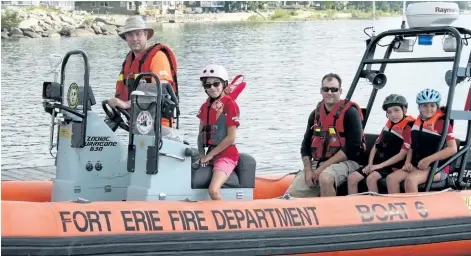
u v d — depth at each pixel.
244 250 5.58
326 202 6.04
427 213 6.31
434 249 6.34
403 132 6.69
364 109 7.29
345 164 6.64
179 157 5.89
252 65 24.52
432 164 6.52
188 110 15.09
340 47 30.28
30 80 21.89
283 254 5.73
